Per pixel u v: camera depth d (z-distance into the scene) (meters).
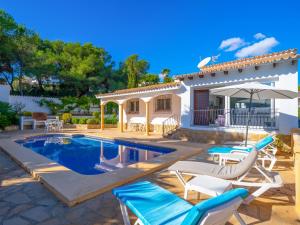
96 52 31.64
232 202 1.92
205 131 11.54
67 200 3.79
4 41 20.92
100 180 4.79
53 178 4.91
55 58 26.64
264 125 10.75
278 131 9.30
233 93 8.16
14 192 4.39
